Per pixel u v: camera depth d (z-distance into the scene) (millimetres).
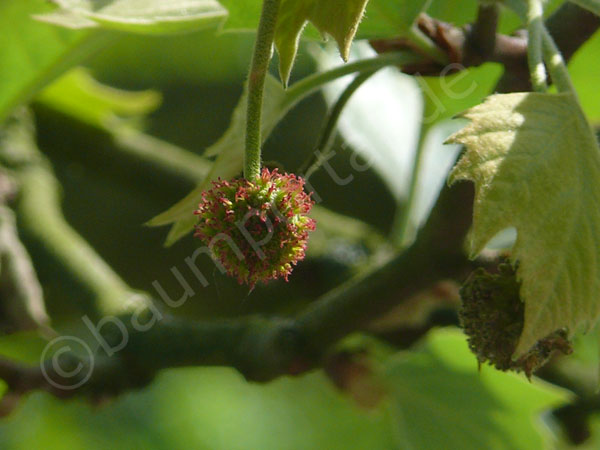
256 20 284
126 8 287
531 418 339
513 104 253
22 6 325
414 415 346
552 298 249
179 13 287
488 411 340
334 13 252
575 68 347
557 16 293
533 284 249
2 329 326
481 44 289
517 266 260
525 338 249
